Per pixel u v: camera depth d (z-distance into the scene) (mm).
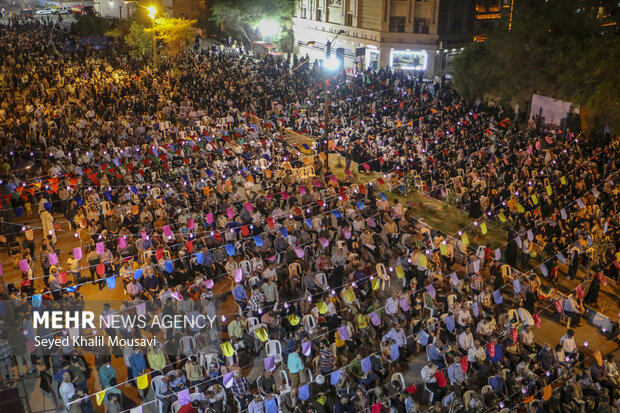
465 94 40781
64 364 15227
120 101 41000
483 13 57219
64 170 27891
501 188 26344
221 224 22984
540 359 15945
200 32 81000
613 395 15195
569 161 29453
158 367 15172
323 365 15336
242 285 19344
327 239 21422
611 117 31469
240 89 46469
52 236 22312
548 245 21516
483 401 14422
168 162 29156
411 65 55781
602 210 24875
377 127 36031
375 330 17812
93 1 114812
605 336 18641
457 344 16453
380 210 24906
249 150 31344
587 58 32031
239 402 14555
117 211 23531
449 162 30328
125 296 20125
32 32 74312
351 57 59719
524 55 36719
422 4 54406
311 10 66312
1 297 17000
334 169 34031
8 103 42250
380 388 14508
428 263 20344
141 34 57625
